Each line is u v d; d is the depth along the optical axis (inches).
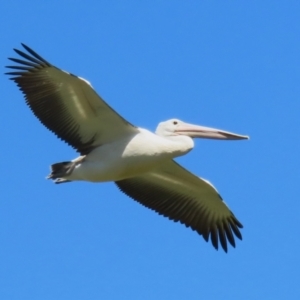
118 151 692.7
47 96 677.9
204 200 759.1
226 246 764.6
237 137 724.7
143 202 767.7
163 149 697.6
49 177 698.8
